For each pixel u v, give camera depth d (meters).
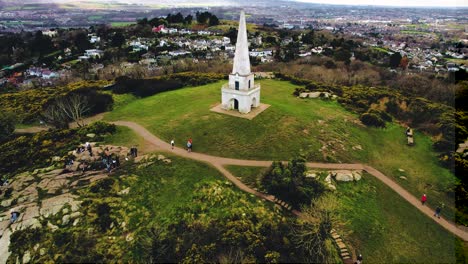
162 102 72.31
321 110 66.94
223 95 62.31
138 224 38.09
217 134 55.22
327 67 107.50
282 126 57.59
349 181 45.84
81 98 70.19
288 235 32.97
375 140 57.59
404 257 33.31
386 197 42.19
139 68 106.31
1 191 43.72
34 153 52.00
